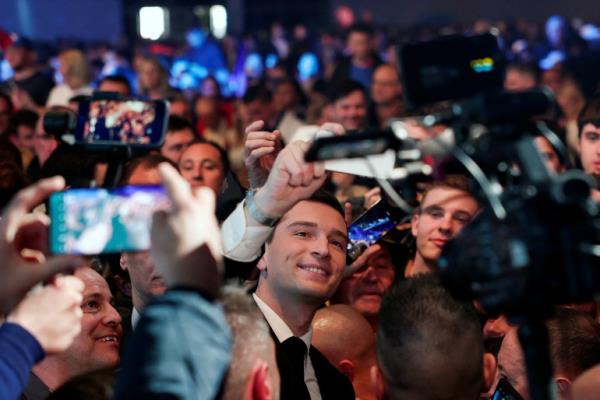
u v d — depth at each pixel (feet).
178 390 6.47
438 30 84.79
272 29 88.99
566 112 30.32
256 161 11.75
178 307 6.58
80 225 6.93
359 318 12.74
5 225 6.87
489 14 93.91
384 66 31.83
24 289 6.92
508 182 7.54
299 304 11.62
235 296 8.44
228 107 39.11
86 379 8.24
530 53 67.15
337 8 99.40
